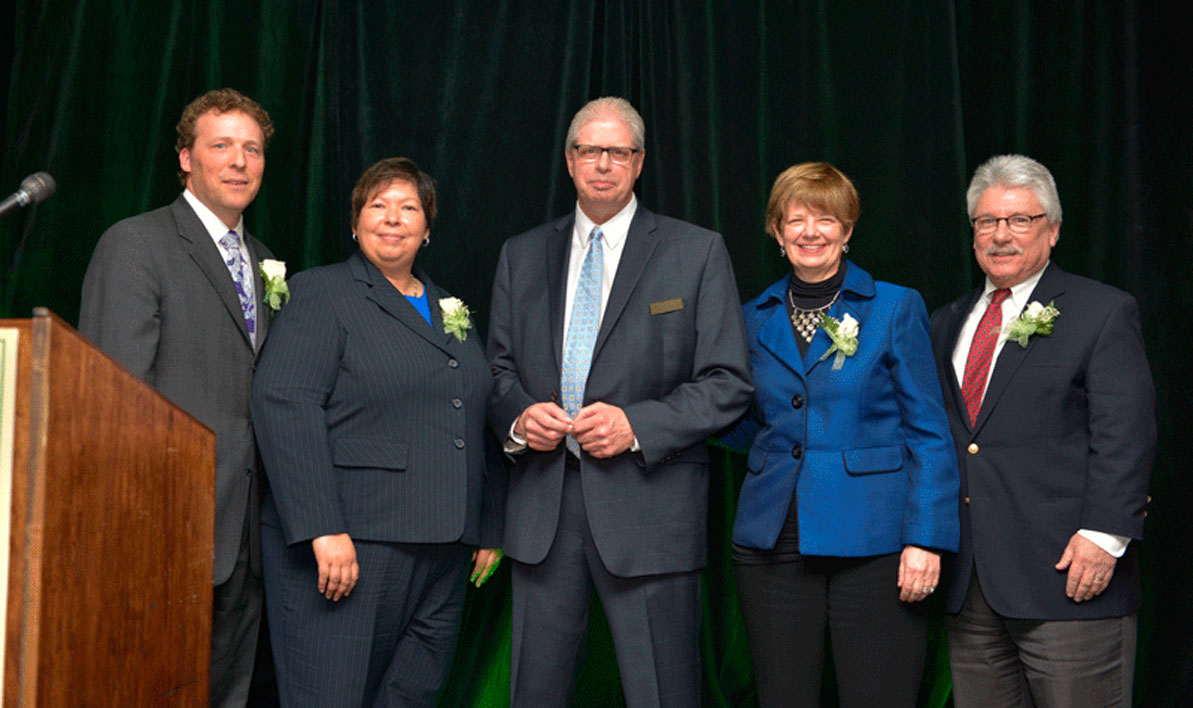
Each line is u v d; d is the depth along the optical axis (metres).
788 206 2.31
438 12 2.96
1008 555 2.17
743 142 2.94
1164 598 2.82
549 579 2.26
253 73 2.90
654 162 2.93
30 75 2.87
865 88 2.91
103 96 2.84
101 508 1.24
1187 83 2.91
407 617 2.19
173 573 1.49
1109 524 2.05
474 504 2.23
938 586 2.36
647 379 2.23
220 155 2.18
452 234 2.92
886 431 2.21
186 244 2.15
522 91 2.94
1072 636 2.11
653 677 2.16
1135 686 2.81
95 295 2.06
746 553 2.25
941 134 2.86
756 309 2.43
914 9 2.89
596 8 3.01
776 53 2.95
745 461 2.95
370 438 2.12
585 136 2.31
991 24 2.97
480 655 2.90
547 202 2.91
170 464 1.48
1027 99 2.93
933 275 2.85
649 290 2.27
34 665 1.08
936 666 2.85
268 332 2.18
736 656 2.92
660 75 2.94
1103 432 2.11
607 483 2.19
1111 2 2.92
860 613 2.13
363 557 2.08
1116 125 2.90
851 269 2.35
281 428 2.04
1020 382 2.21
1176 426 2.85
